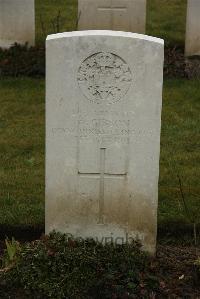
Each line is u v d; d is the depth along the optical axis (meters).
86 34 2.49
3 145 3.76
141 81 2.51
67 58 2.50
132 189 2.63
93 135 2.58
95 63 2.51
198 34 5.13
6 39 5.21
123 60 2.50
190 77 4.82
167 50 5.32
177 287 2.53
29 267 2.54
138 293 2.48
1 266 2.63
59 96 2.54
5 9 5.15
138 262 2.59
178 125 4.06
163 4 6.70
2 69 4.86
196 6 5.08
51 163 2.62
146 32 5.85
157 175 2.61
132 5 5.24
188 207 3.08
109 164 2.61
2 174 3.41
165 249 2.80
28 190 3.23
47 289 2.48
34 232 2.91
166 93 4.53
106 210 2.66
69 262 2.55
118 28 5.29
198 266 2.60
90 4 5.25
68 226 2.68
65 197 2.65
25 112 4.26
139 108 2.54
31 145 3.77
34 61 4.94
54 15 6.30
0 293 2.50
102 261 2.57
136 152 2.59
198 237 2.90
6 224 2.92
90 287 2.50
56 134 2.58
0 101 4.41
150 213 2.65
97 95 2.54
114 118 2.56
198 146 3.77
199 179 3.36
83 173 2.62
